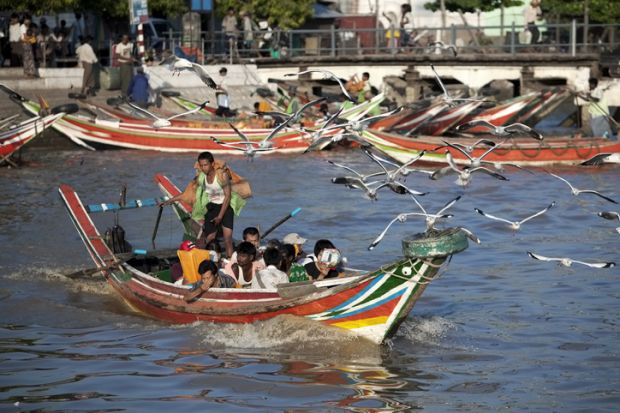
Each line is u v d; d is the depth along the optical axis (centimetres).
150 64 9719
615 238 4653
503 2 11331
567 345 3056
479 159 2841
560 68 9381
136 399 2586
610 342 3080
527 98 8281
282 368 2820
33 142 8006
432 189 6244
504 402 2580
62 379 2742
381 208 5469
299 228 4916
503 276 3928
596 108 8700
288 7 12000
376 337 2977
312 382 2711
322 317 3014
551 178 6706
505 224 5038
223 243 3728
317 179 6556
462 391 2659
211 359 2897
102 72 8944
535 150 7212
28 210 5325
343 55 10425
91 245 3744
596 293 3653
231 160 7631
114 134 7969
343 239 4678
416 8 13725
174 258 3750
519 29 11275
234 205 3644
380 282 2888
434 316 3372
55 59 9262
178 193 4191
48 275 3925
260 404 2555
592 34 10131
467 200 5825
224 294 3169
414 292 2881
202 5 10631
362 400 2588
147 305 3353
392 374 2783
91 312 3431
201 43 10300
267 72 10538
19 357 2942
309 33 11419
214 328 3164
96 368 2833
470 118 8256
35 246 4441
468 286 3781
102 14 10325
